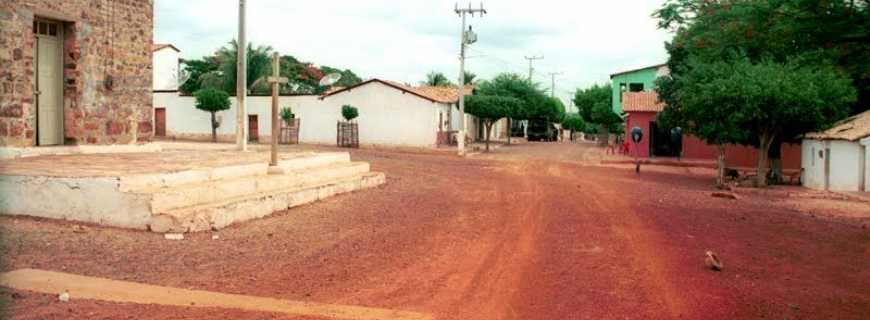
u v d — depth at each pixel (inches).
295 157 660.1
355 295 284.7
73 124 605.0
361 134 1734.7
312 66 2792.8
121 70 655.1
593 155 1715.1
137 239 361.4
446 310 267.7
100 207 387.2
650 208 624.4
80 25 603.5
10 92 539.5
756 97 892.6
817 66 444.5
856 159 916.6
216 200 445.1
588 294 298.8
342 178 655.8
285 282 300.5
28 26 552.1
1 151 511.2
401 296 286.5
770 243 456.1
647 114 1628.9
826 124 940.0
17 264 296.4
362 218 491.2
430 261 358.9
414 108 1699.1
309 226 443.5
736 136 920.9
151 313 241.9
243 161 569.9
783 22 430.6
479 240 426.6
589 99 2874.0
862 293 323.9
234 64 2032.5
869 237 504.4
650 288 313.1
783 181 1073.5
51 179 393.4
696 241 448.1
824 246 455.5
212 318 240.4
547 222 512.4
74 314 234.7
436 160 1254.9
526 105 2326.5
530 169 1140.5
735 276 346.9
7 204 401.7
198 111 1766.7
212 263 326.6
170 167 484.1
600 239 441.1
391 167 973.8
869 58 418.9
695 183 995.9
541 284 314.8
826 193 888.9
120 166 476.4
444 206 585.9
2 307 236.2
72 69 603.2
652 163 1423.5
